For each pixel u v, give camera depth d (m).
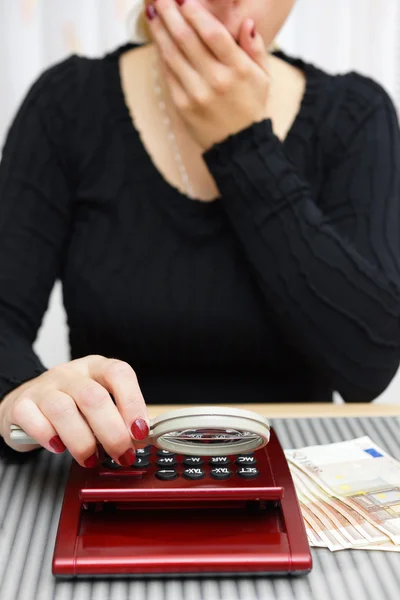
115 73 0.82
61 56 1.22
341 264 0.69
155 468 0.41
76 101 0.81
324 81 0.84
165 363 0.77
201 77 0.66
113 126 0.79
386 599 0.31
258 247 0.69
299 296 0.69
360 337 0.69
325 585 0.33
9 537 0.37
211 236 0.75
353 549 0.36
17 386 0.52
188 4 0.64
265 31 0.69
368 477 0.44
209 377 0.78
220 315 0.74
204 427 0.37
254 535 0.35
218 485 0.38
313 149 0.81
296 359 0.77
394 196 0.78
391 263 0.73
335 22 1.26
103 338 0.76
